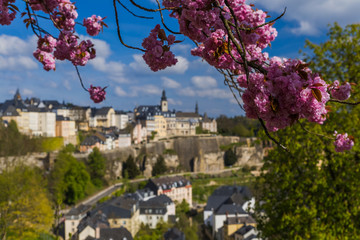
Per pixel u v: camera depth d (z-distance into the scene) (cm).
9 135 7962
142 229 7712
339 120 1577
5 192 3822
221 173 12900
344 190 1614
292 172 1694
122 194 9256
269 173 1827
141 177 11625
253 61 322
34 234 3928
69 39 534
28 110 10425
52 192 7394
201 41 362
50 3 497
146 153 12194
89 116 13650
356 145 1488
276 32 397
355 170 1545
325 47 1847
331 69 1839
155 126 14012
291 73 299
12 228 3591
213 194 9388
